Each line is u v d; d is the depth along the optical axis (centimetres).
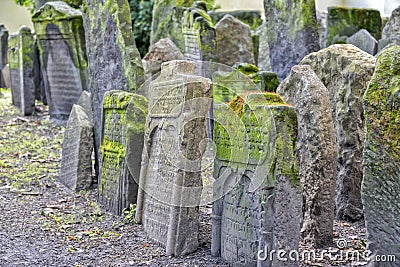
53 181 777
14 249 540
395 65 426
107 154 680
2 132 1042
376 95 430
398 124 419
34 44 1196
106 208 669
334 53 622
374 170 432
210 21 996
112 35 776
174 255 523
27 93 1179
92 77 812
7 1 2272
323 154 535
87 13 822
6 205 673
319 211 538
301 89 554
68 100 1095
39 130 1065
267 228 453
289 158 454
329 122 545
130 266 500
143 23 1509
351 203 614
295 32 934
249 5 1955
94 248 545
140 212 605
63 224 611
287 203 452
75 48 1044
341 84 615
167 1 1176
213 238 519
